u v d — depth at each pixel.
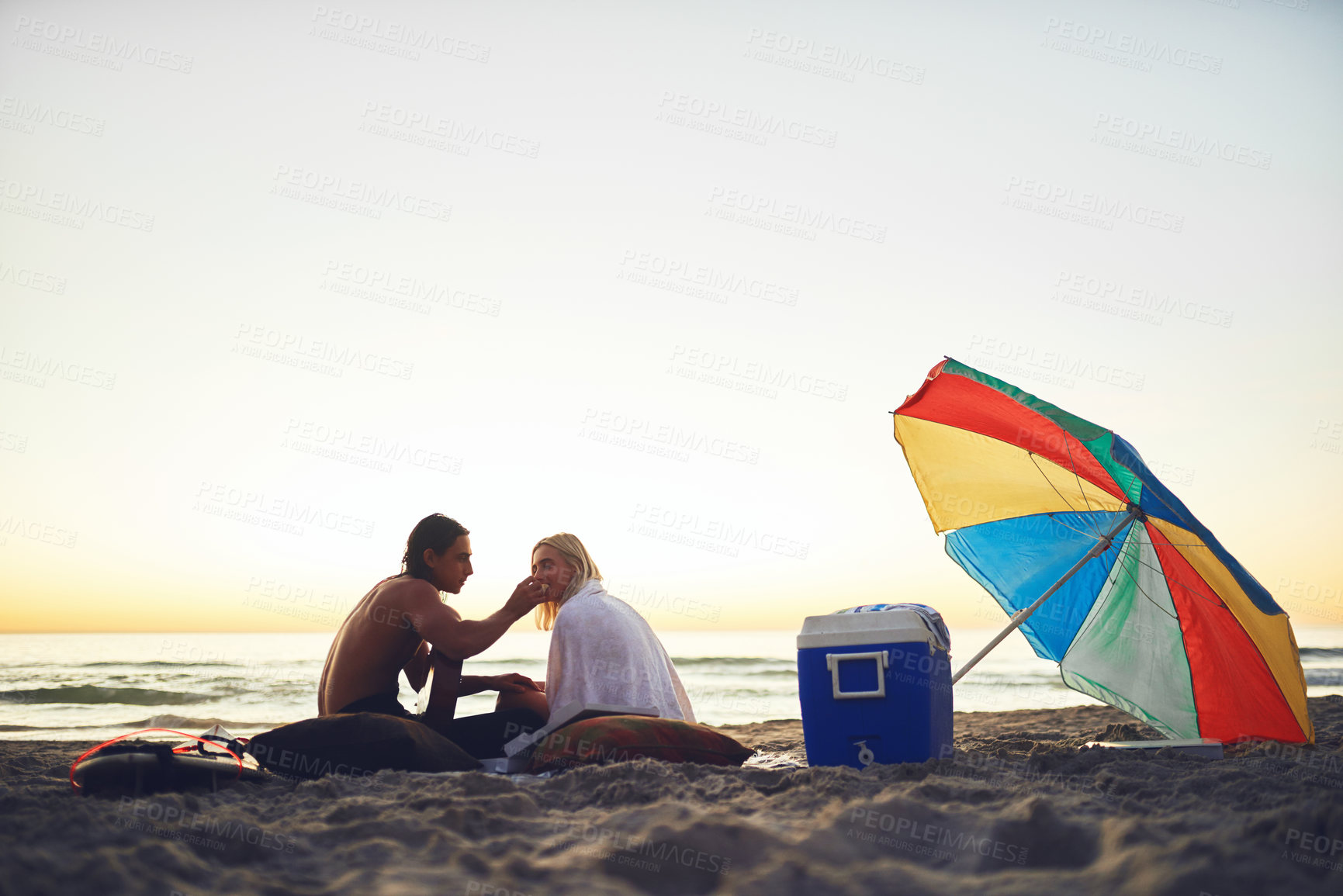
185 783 2.93
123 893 1.80
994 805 2.49
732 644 24.36
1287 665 3.96
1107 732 5.50
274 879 1.97
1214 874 1.79
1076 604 4.87
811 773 2.98
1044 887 1.86
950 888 1.90
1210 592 4.20
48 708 10.66
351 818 2.47
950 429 4.66
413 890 1.90
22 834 2.16
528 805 2.60
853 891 1.90
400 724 3.33
